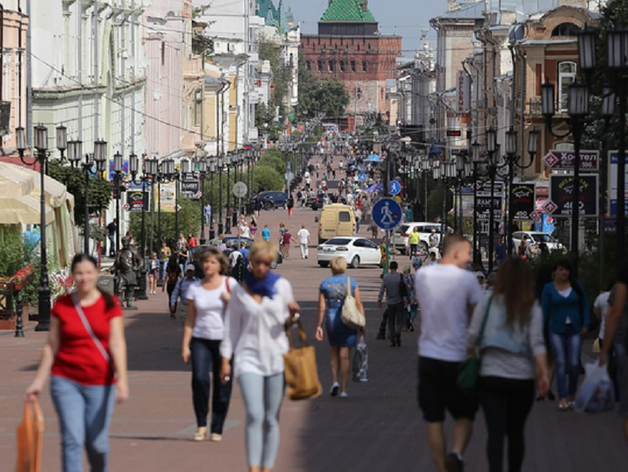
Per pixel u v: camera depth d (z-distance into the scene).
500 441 24.30
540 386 24.86
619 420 36.81
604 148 78.50
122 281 90.31
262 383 26.19
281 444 31.80
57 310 23.28
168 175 132.25
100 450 23.33
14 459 29.44
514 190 103.12
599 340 41.38
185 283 59.72
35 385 23.03
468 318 25.30
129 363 55.03
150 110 189.62
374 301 101.31
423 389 25.25
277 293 26.50
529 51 161.75
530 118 161.12
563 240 129.38
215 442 31.91
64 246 88.31
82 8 135.88
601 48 86.50
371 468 28.12
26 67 112.00
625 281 32.94
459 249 25.80
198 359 32.19
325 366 55.34
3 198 79.12
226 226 197.50
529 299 24.59
